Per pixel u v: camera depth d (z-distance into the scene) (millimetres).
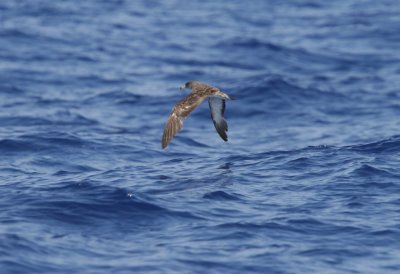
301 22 75125
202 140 41875
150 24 74188
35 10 76625
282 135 43281
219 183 30672
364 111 47562
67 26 71250
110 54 62812
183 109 23938
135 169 33500
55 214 27047
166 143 23531
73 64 59188
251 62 61312
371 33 69750
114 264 23547
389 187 29734
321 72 58656
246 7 82625
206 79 55750
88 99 49906
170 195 29031
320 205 28125
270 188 30062
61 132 39469
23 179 31859
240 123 46188
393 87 52906
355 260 24156
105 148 37938
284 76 53781
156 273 23016
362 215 27172
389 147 34812
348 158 33344
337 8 81375
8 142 37531
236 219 26812
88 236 25516
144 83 54500
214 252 24391
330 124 45312
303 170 32250
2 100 49062
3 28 67750
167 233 25797
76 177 32062
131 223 26562
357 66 59938
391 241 25297
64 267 23281
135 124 45250
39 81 53938
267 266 23578
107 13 78125
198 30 71938
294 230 26000
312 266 23688
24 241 24625
